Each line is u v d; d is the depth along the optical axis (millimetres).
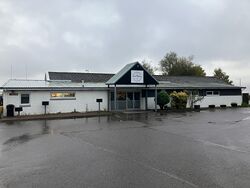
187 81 38750
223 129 15570
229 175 7277
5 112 23984
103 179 7051
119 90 28922
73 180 7012
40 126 17734
